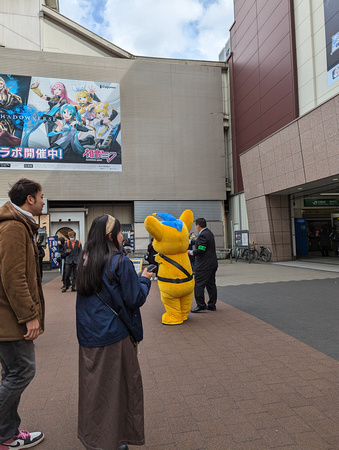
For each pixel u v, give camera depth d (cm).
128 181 1925
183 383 323
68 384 332
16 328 201
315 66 1330
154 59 2059
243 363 369
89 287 193
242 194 1983
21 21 1856
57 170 1825
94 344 190
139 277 223
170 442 231
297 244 1939
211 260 621
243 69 1912
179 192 1995
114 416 184
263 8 1675
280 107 1548
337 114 1083
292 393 296
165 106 2002
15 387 208
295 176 1353
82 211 1891
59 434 245
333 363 361
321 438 231
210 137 2061
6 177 1748
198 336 473
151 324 550
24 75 1792
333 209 2075
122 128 1931
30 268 212
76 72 1870
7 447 219
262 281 994
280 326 511
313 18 1334
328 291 786
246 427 246
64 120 1841
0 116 1750
